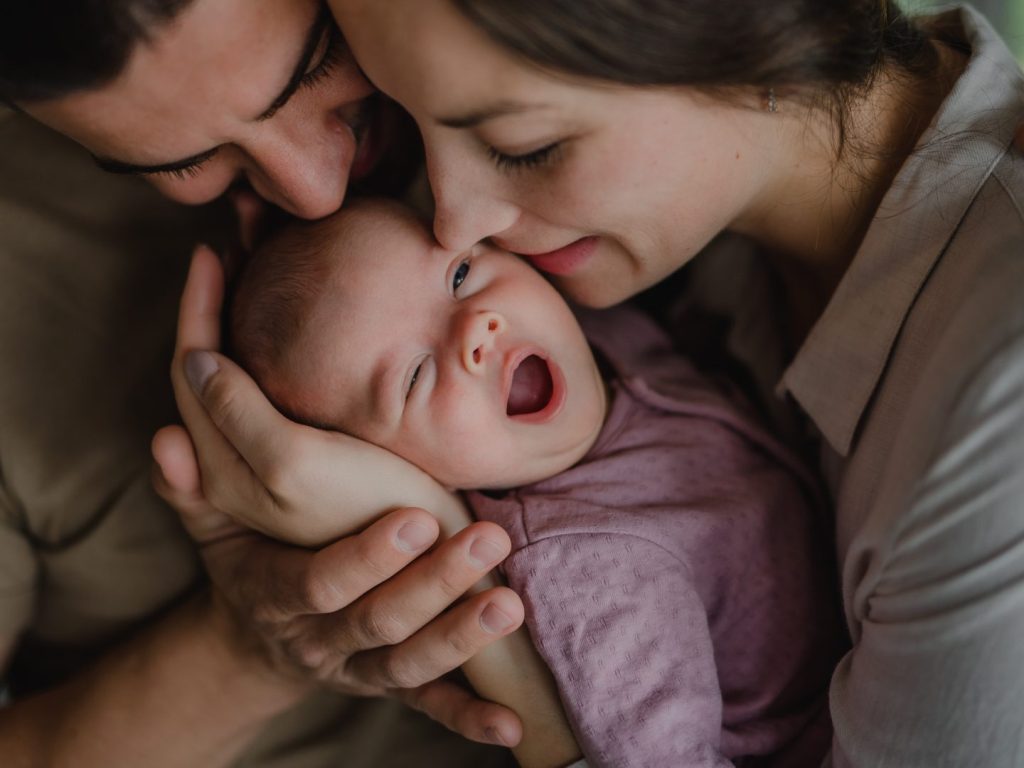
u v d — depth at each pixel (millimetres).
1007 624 632
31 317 1062
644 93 666
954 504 652
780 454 994
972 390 651
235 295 1006
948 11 932
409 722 1145
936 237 771
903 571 688
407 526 796
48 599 1136
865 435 843
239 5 687
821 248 899
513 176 742
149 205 1117
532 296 950
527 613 862
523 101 645
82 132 771
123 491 1081
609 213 745
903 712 688
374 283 926
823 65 695
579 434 962
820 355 876
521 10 590
